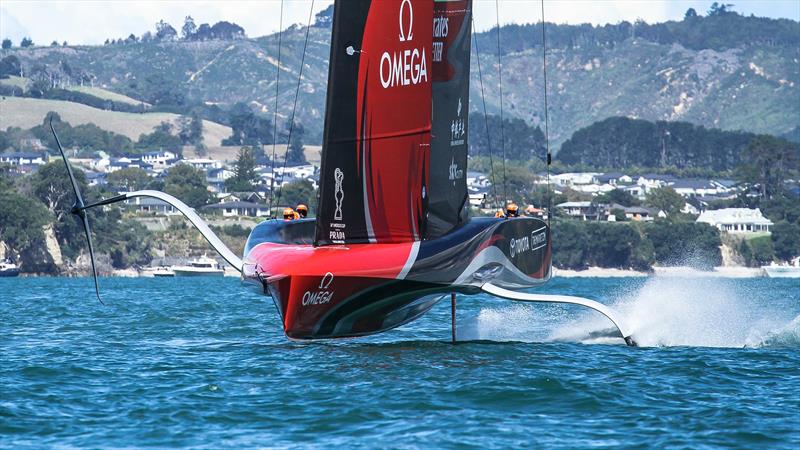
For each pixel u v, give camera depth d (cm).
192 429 3803
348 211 5622
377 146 5578
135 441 3625
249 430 3788
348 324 5862
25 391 4516
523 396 4369
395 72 5559
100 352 6028
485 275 5962
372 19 5475
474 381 4709
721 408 4144
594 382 4700
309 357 5644
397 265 5519
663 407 4178
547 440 3628
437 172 6003
